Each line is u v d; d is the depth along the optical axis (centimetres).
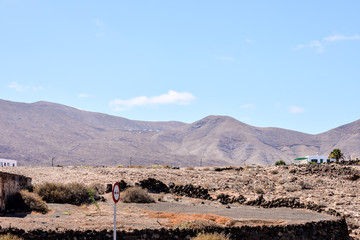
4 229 2052
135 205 3578
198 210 3506
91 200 3572
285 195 4759
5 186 2809
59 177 4953
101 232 2269
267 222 2873
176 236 2438
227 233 2578
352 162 7819
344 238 3047
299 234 2819
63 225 2377
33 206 2895
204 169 7306
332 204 4228
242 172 6594
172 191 4488
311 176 6122
